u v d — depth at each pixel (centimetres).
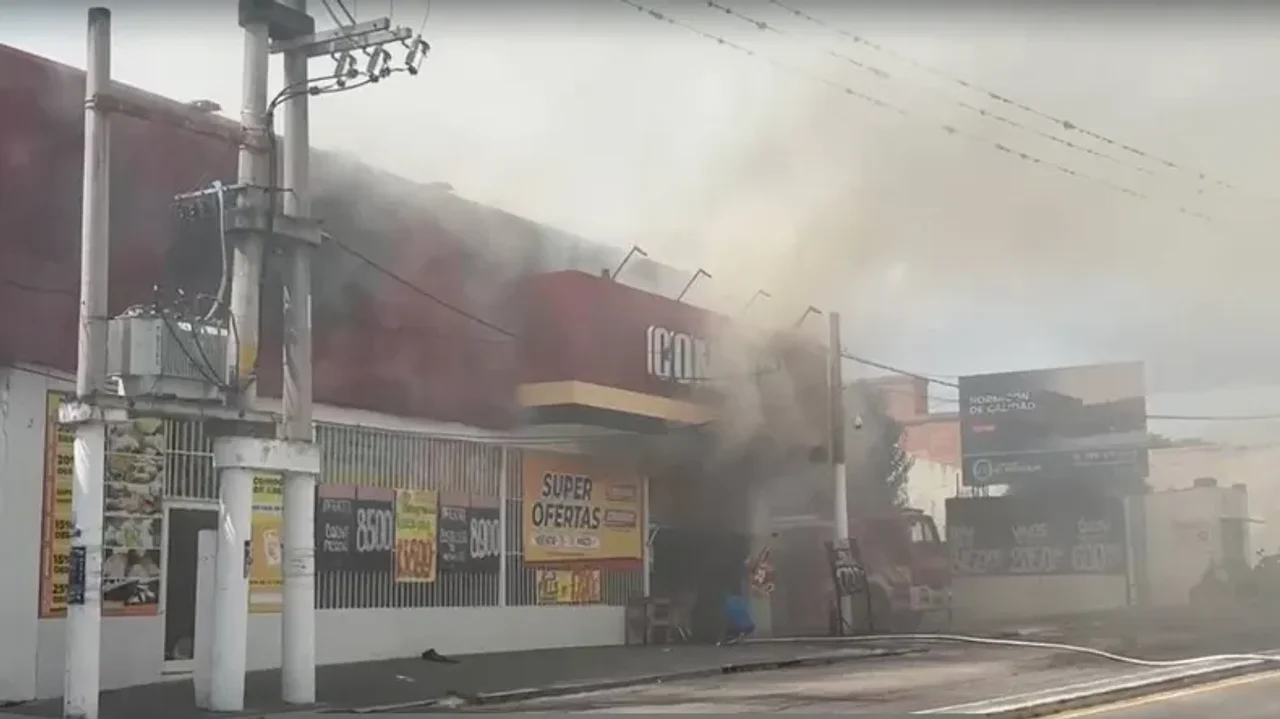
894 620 2548
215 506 1462
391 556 1681
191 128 1207
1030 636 2192
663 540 2242
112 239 1352
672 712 1114
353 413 1641
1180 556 3644
